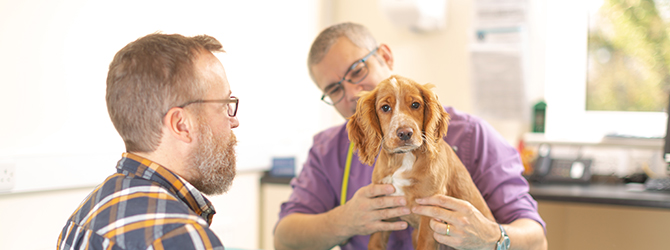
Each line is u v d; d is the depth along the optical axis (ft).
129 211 2.30
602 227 6.26
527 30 7.75
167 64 2.59
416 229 3.15
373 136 2.80
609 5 7.65
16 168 4.88
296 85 8.45
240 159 7.33
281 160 7.79
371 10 8.79
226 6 7.14
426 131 2.76
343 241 3.70
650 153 7.32
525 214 3.52
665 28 7.36
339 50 3.95
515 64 7.61
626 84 7.73
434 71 8.36
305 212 4.18
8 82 4.86
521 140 7.60
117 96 2.61
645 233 6.02
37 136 5.14
